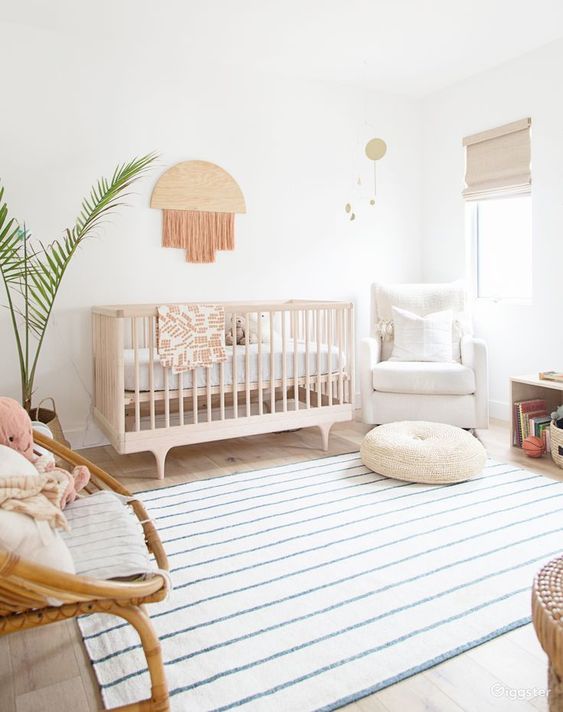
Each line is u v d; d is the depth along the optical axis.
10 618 1.10
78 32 3.24
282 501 2.57
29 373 3.27
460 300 3.95
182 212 3.63
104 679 1.42
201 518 2.39
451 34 3.35
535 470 2.95
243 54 3.57
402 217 4.55
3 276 2.91
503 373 4.02
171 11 3.00
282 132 3.98
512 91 3.78
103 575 1.23
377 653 1.51
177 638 1.59
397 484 2.76
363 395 3.64
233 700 1.35
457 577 1.88
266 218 3.96
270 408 3.45
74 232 3.14
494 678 1.42
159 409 3.36
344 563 1.99
